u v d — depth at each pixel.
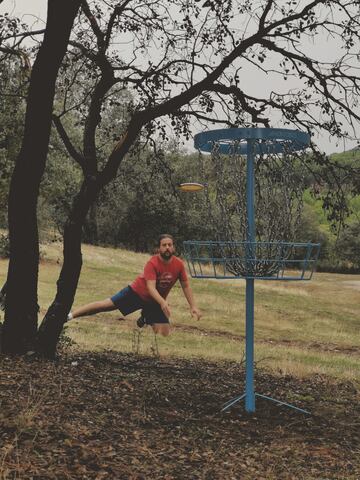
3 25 10.03
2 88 11.45
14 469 4.39
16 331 8.72
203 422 6.59
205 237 44.91
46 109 8.63
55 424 5.49
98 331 18.12
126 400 6.92
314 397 9.07
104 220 50.09
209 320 24.94
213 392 8.30
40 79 8.51
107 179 9.00
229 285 35.16
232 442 5.98
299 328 25.81
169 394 7.69
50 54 8.45
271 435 6.39
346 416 7.68
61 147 27.84
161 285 7.27
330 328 26.64
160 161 11.59
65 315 8.88
